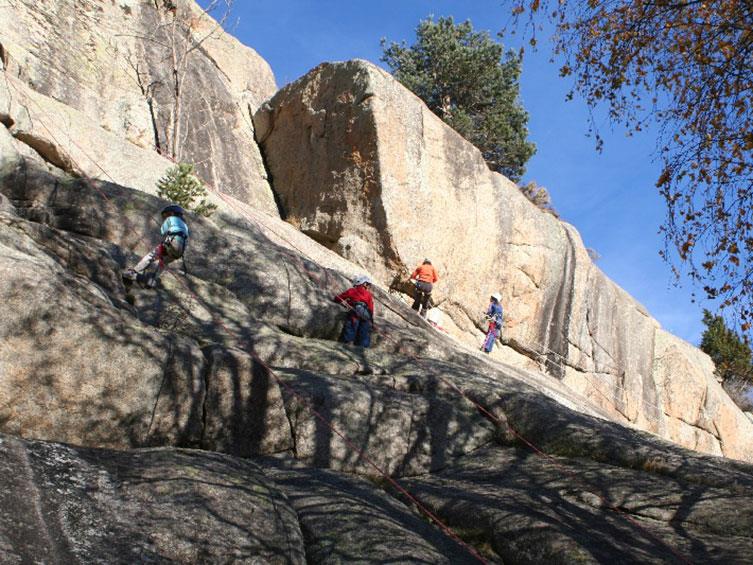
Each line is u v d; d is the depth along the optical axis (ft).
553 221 68.39
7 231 19.70
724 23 23.75
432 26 97.76
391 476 22.67
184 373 19.25
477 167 61.62
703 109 24.79
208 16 70.03
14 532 11.22
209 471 15.61
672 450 25.27
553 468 22.80
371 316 32.22
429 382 26.53
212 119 60.59
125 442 17.80
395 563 14.53
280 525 14.64
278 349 25.48
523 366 63.62
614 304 75.46
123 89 53.26
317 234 55.62
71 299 17.70
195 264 29.76
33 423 16.58
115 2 57.11
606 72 25.82
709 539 18.13
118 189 30.91
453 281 57.47
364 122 53.57
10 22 44.68
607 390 71.56
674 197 24.99
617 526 18.78
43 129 37.37
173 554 12.43
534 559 16.83
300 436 21.59
